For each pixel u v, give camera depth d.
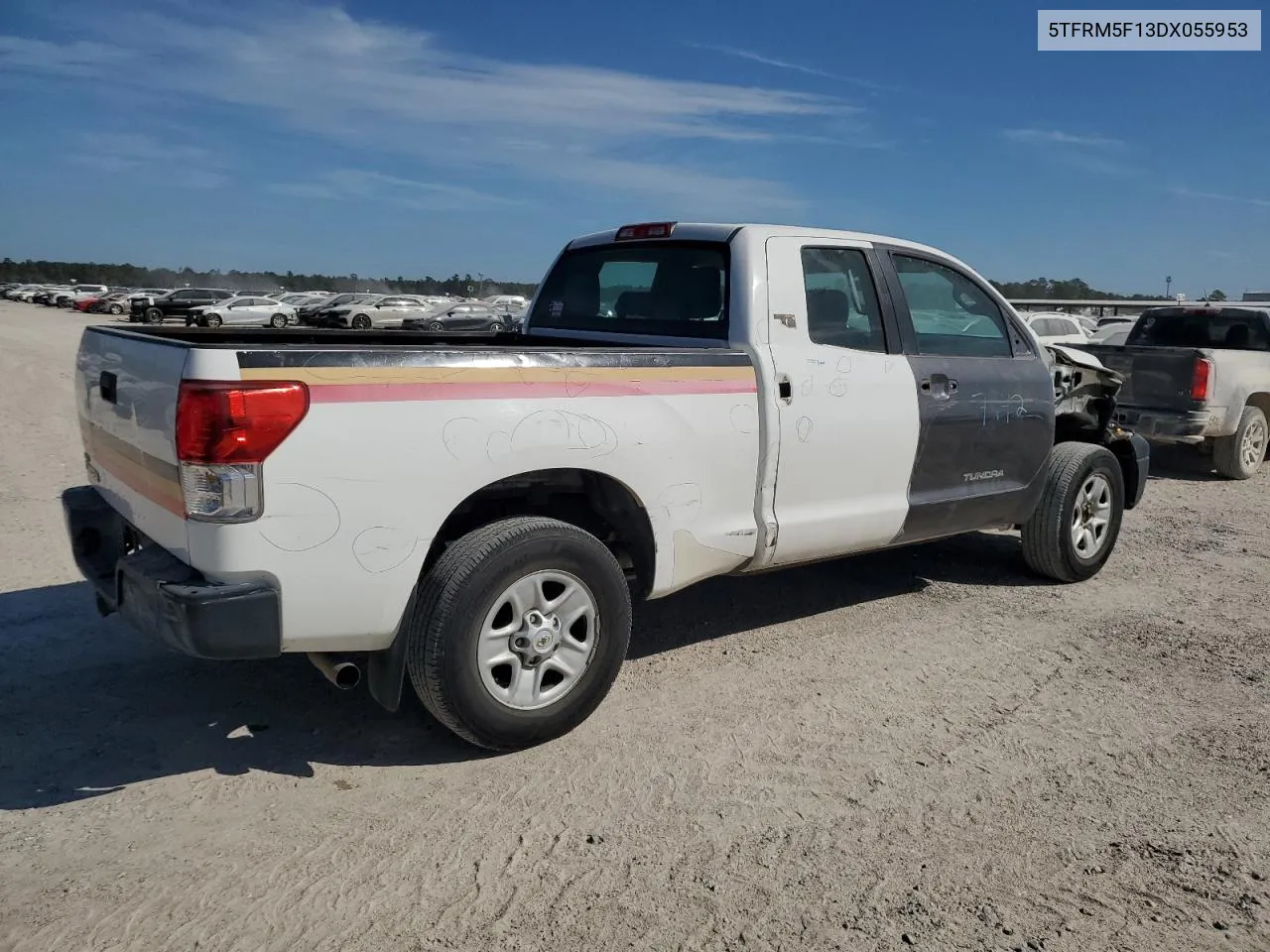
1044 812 3.42
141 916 2.77
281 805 3.38
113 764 3.65
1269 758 3.85
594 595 3.83
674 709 4.20
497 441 3.54
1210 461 11.64
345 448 3.24
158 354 3.32
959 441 5.24
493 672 3.68
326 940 2.69
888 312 4.97
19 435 11.11
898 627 5.30
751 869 3.05
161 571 3.27
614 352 3.92
